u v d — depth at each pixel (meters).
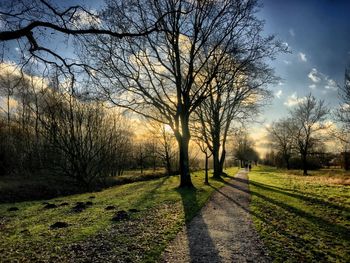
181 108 27.50
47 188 32.06
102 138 50.88
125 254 8.72
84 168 38.72
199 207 16.66
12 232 11.60
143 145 71.69
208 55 26.72
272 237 10.73
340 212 15.34
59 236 10.59
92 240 10.06
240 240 10.30
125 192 25.69
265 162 146.50
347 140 45.25
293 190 25.86
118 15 18.70
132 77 25.66
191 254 8.83
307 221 13.41
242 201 19.34
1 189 27.83
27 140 45.62
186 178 27.30
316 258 8.69
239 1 23.77
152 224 12.43
